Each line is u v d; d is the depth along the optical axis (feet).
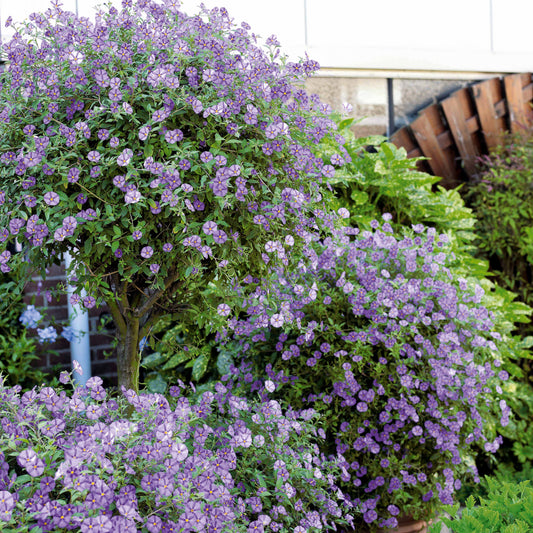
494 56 14.83
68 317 10.98
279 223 6.46
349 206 12.00
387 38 14.02
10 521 4.35
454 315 8.63
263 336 8.46
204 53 5.90
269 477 6.21
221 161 5.59
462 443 8.90
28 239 5.87
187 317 6.93
